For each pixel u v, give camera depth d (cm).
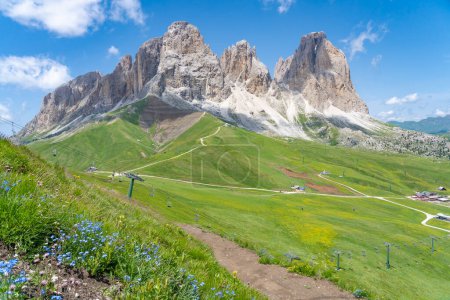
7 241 542
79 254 580
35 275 472
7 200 589
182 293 602
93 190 1498
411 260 7106
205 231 4119
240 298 784
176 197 8669
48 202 684
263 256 2675
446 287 6044
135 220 1222
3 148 1127
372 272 5753
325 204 14012
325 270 2312
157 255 739
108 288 532
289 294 1844
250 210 9306
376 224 10481
